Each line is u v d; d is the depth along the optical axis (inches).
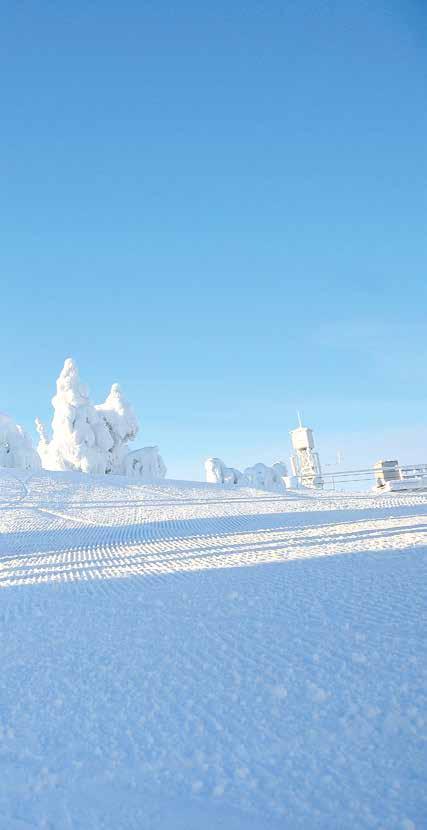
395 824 107.1
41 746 155.6
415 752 132.0
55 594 387.5
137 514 1008.9
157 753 145.3
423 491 1451.8
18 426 1766.7
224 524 821.9
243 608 291.9
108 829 114.3
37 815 121.2
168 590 363.3
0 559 629.9
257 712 163.8
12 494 1229.7
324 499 1183.6
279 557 469.7
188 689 187.8
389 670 183.3
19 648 259.6
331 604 281.4
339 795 118.6
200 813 116.7
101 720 169.6
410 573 339.3
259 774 130.3
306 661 201.6
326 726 149.9
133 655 231.3
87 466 1886.1
